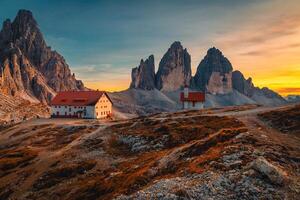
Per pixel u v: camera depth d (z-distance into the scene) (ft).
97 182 177.37
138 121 329.11
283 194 106.93
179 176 138.00
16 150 290.15
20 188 204.13
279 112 250.78
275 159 134.21
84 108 513.86
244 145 156.25
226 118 272.10
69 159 240.12
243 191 110.42
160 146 235.20
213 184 117.39
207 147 176.24
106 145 265.34
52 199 179.32
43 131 364.17
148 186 135.23
